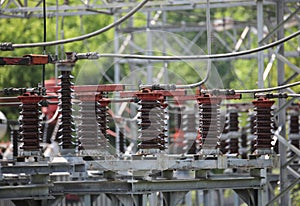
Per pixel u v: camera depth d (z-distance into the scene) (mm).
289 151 37656
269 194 39656
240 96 31031
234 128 35031
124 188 27188
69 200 48719
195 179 28094
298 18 40531
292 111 37594
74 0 51812
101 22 66312
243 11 63406
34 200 25750
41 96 26609
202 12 70188
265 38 34562
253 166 29406
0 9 41469
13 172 26062
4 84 60250
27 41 61312
